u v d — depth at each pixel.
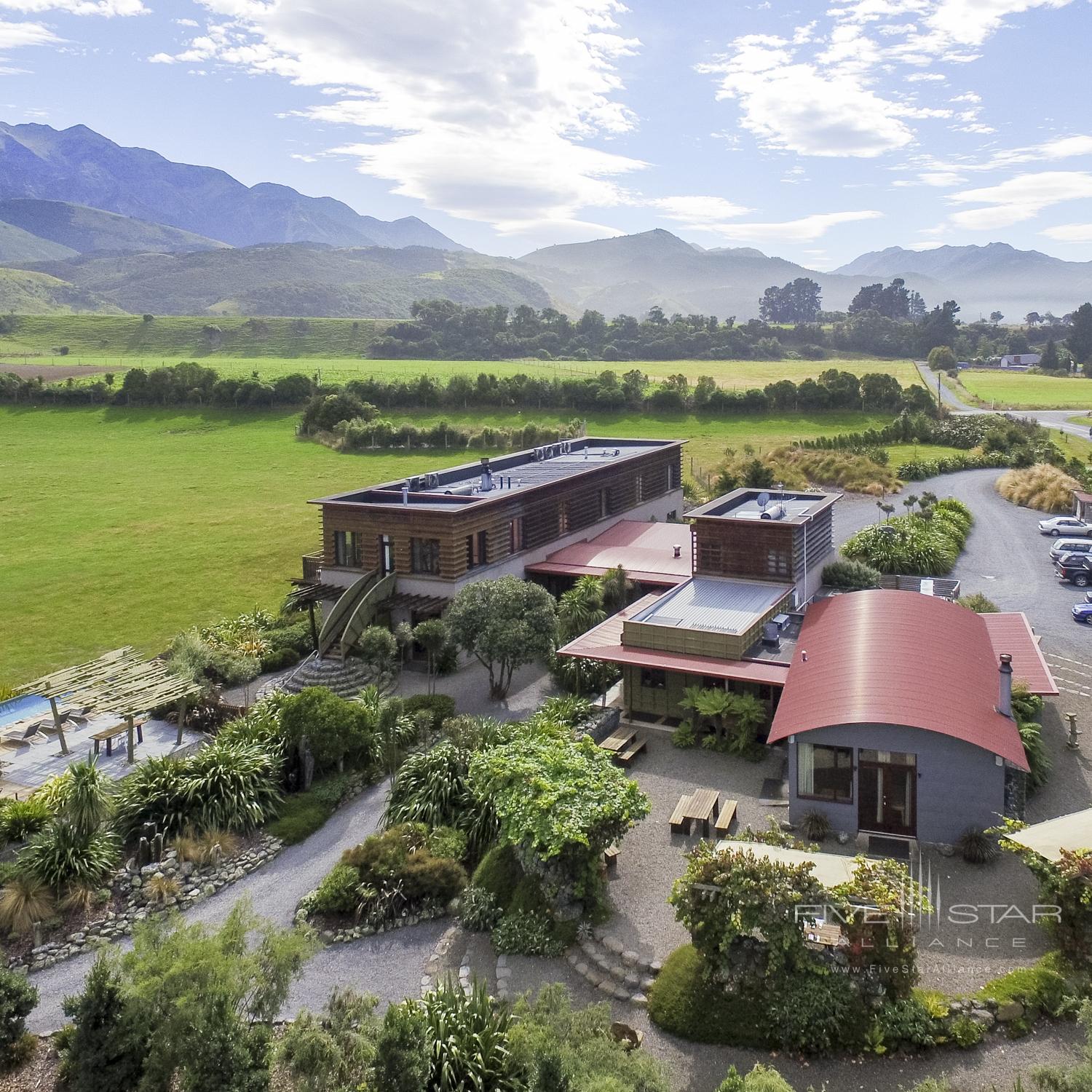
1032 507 70.56
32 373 139.00
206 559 59.94
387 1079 14.88
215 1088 15.30
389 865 24.36
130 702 32.19
